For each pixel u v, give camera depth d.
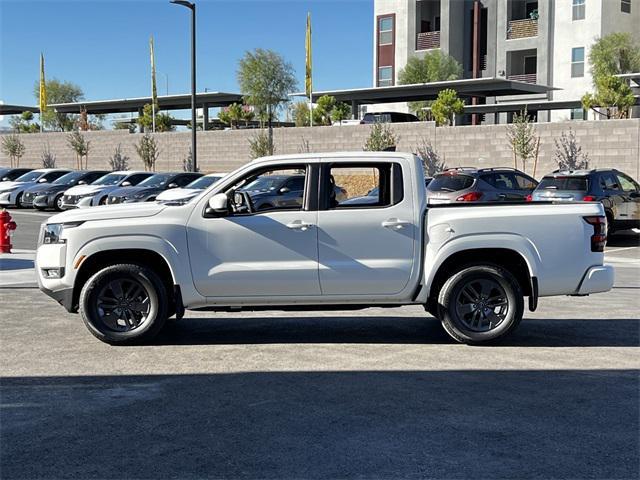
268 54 52.12
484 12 53.41
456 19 52.47
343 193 8.24
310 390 6.45
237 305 8.16
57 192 29.78
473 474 4.64
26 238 19.58
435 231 8.02
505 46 50.28
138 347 8.08
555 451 5.04
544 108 43.97
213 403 6.09
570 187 18.44
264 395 6.31
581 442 5.21
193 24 30.83
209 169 41.75
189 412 5.87
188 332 8.89
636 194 19.34
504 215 8.03
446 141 32.88
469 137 32.16
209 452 5.01
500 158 31.33
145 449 5.07
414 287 8.11
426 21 55.81
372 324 9.39
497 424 5.57
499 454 4.98
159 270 8.31
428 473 4.66
